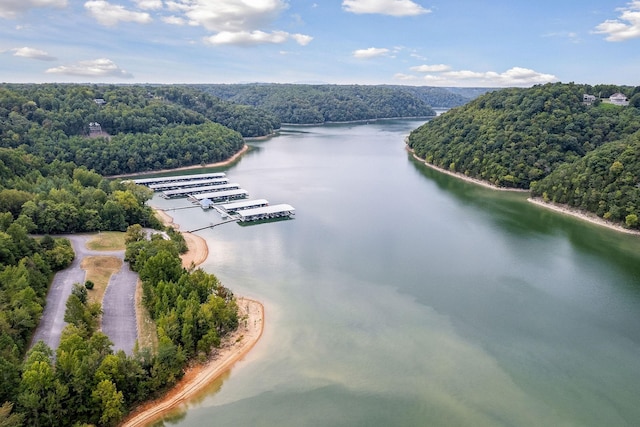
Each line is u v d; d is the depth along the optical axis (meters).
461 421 64.06
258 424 62.78
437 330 86.56
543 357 78.81
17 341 67.62
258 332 84.06
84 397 59.34
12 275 80.31
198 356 75.25
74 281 94.69
